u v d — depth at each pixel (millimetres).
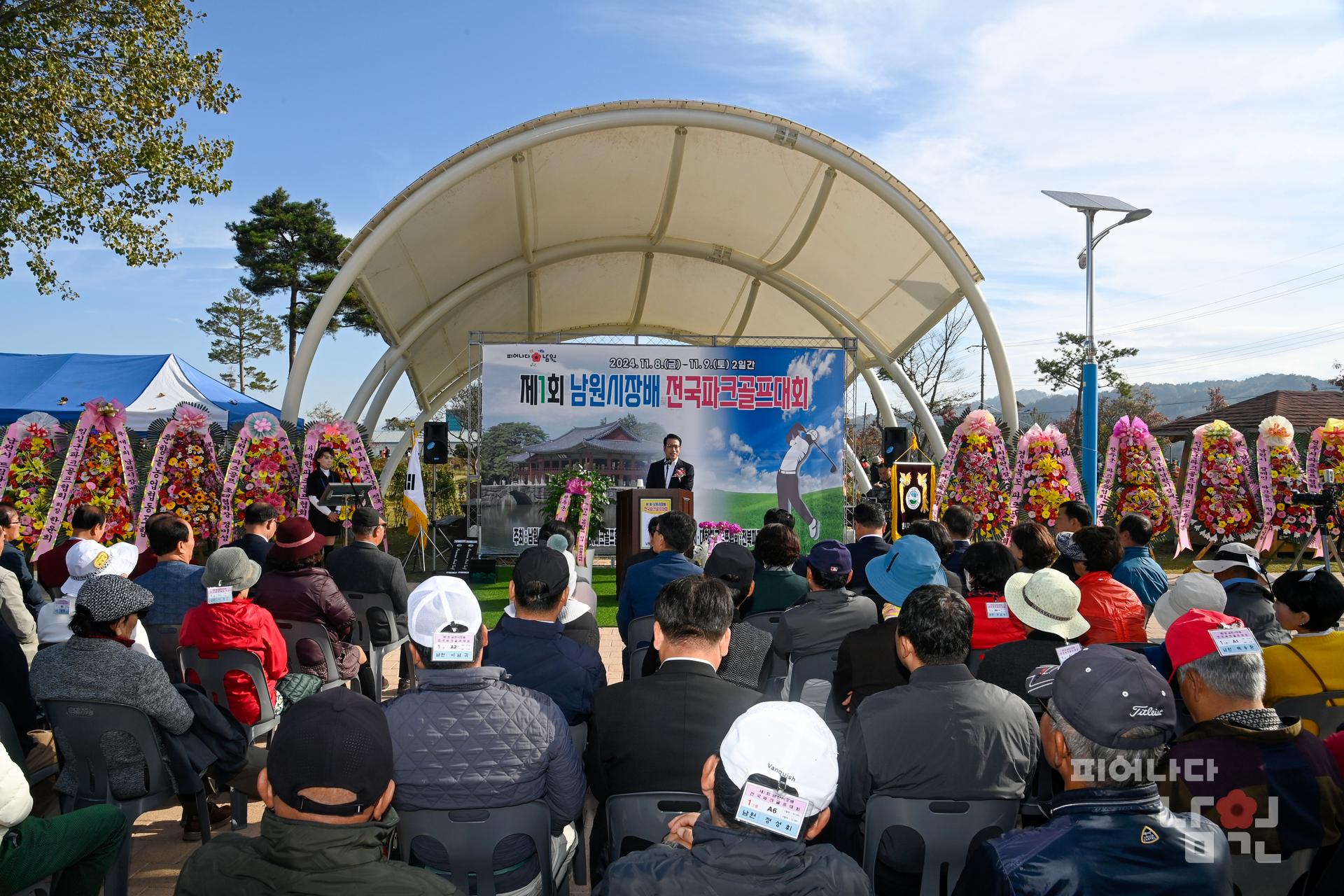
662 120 12922
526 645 3346
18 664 3857
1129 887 1748
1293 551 14336
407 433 16906
